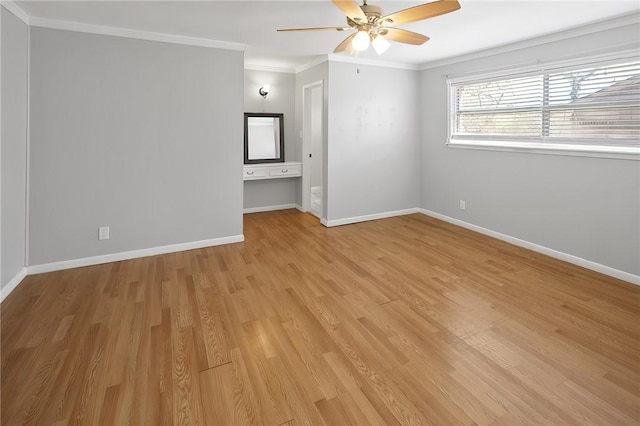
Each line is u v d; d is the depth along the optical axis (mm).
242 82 4117
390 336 2328
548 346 2199
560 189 3666
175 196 3914
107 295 2912
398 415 1668
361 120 5059
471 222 4809
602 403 1726
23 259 3217
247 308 2707
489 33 3590
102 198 3551
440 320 2525
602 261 3350
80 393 1800
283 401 1760
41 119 3223
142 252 3805
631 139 3111
